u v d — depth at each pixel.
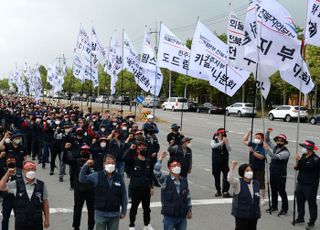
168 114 51.75
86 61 27.50
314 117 40.69
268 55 10.88
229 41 12.02
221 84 13.50
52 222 9.39
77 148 11.73
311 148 9.34
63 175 14.10
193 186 13.62
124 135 15.04
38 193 6.48
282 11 10.76
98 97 78.31
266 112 56.09
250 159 11.25
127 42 22.12
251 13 11.21
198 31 13.73
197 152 21.55
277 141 10.41
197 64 13.78
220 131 12.00
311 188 9.31
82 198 8.64
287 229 9.30
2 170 9.58
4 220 8.12
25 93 66.19
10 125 23.08
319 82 41.81
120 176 7.09
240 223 7.12
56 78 40.81
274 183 10.46
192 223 9.55
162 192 7.10
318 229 9.29
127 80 66.69
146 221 8.94
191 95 74.19
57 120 16.52
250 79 50.31
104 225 6.98
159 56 15.75
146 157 8.95
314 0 10.12
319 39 10.20
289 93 54.69
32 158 18.00
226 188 12.10
